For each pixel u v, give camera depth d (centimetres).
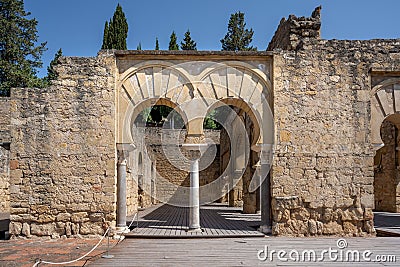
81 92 1227
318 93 1253
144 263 869
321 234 1216
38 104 1223
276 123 1236
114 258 920
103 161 1208
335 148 1243
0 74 2984
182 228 1344
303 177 1229
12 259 936
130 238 1180
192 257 921
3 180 2239
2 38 3038
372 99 1292
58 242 1136
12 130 1216
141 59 1257
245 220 1611
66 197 1199
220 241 1119
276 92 1245
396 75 1299
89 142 1212
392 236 1251
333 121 1250
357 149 1247
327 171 1234
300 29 1343
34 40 3228
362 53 1277
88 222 1197
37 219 1195
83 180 1204
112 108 1222
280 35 1541
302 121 1243
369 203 1232
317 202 1223
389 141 2155
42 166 1207
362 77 1270
